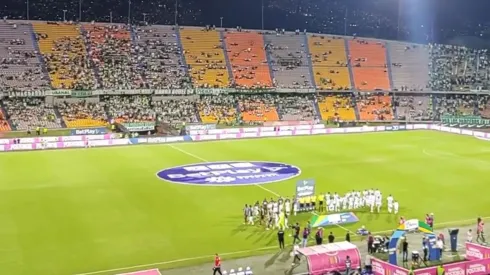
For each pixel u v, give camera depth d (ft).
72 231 156.87
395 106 425.69
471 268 117.60
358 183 218.38
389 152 290.56
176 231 158.20
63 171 237.04
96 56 398.01
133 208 180.55
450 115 407.44
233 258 138.10
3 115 338.95
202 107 387.75
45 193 198.90
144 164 253.85
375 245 140.56
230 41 451.53
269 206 165.58
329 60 457.68
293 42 467.93
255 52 447.42
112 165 250.98
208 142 320.70
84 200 189.78
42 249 142.20
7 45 385.50
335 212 178.81
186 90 390.42
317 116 404.16
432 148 304.09
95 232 156.25
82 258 136.36
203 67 418.92
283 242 145.69
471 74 458.91
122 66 396.16
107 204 185.06
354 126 382.42
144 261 135.23
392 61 468.34
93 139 304.91
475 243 139.44
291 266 132.26
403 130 376.68
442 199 195.62
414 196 199.41
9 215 171.63
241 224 165.58
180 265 133.18
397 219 171.94
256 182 218.79
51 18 476.13
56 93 358.02
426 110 424.46
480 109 426.51
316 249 126.00
